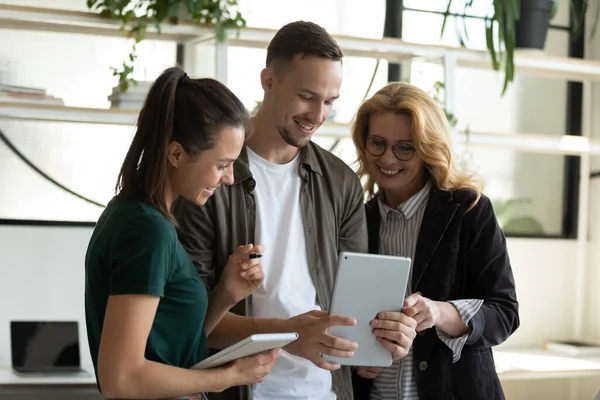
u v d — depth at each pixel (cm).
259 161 229
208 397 221
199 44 350
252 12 390
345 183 241
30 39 348
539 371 367
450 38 421
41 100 307
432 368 238
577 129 446
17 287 347
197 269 222
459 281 244
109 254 171
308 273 230
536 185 439
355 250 242
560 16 440
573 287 447
